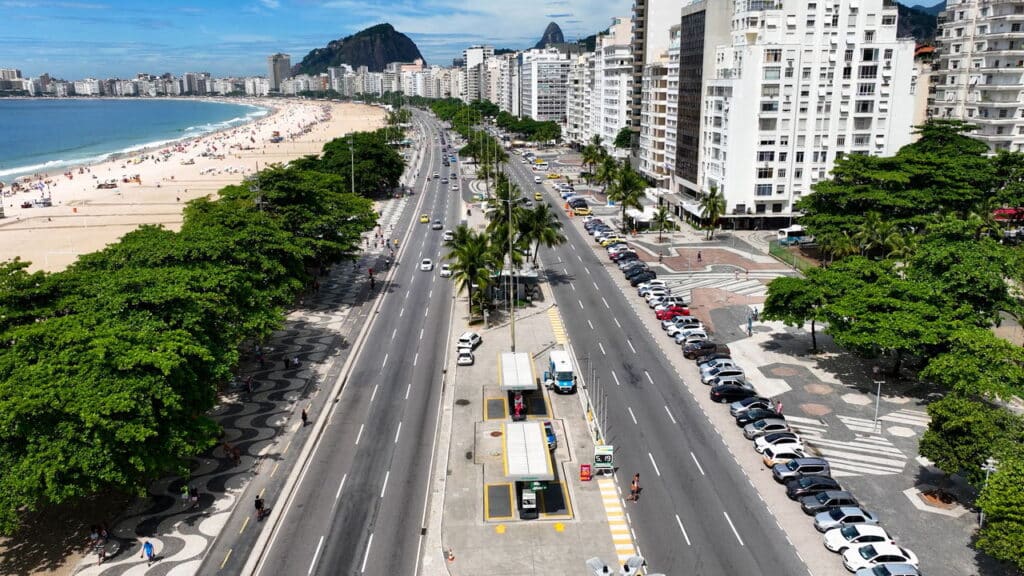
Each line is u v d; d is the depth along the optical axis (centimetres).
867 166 12238
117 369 5153
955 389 6028
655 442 6500
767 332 9244
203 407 5881
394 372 8119
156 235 8256
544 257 13362
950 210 11694
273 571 4812
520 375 6950
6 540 5088
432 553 4997
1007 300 7412
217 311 6600
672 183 17462
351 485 5844
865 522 5109
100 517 5366
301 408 7169
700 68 15088
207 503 5559
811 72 13512
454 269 9688
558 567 4841
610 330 9450
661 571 4788
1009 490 4341
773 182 14062
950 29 16738
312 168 17212
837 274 7944
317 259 10944
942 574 4706
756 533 5194
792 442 6209
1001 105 15050
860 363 8169
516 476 5166
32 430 4700
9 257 13275
